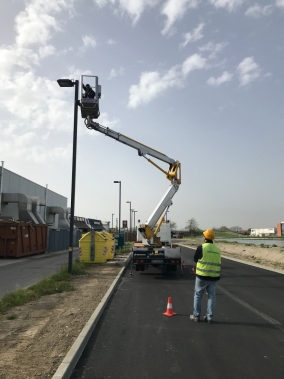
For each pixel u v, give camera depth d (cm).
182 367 507
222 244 4059
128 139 1730
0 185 3112
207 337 646
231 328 705
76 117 1495
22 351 540
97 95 1538
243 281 1356
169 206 1756
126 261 2012
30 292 989
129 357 545
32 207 3488
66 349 550
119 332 675
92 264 1859
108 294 1016
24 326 680
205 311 852
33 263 2056
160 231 1720
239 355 556
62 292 1048
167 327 711
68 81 1495
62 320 725
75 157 1477
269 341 625
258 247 3036
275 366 512
